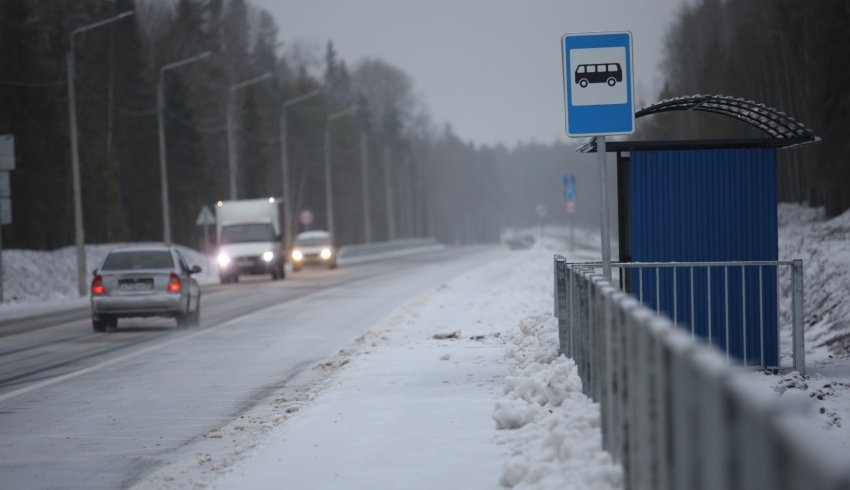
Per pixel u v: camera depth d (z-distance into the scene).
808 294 41.28
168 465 18.55
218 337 44.00
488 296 60.69
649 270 26.92
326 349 38.03
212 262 131.88
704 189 26.84
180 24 195.75
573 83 21.05
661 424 9.84
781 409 6.24
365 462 16.89
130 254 49.44
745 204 26.83
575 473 13.45
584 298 19.00
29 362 36.84
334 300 65.19
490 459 16.48
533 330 32.03
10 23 113.19
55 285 89.81
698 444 8.22
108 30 158.38
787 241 59.22
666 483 9.63
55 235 121.06
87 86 152.62
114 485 17.12
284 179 148.50
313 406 22.81
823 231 67.94
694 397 8.36
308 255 123.88
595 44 21.05
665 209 26.91
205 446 20.25
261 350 38.28
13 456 19.81
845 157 97.94
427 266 122.06
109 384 30.12
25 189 113.38
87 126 134.12
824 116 99.94
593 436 15.35
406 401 22.78
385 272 108.12
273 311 57.94
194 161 169.00
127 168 157.62
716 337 26.78
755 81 147.00
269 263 97.69
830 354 30.72
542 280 69.62
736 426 7.05
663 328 9.86
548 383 19.84
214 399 26.62
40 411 25.33
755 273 26.64
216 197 199.12
